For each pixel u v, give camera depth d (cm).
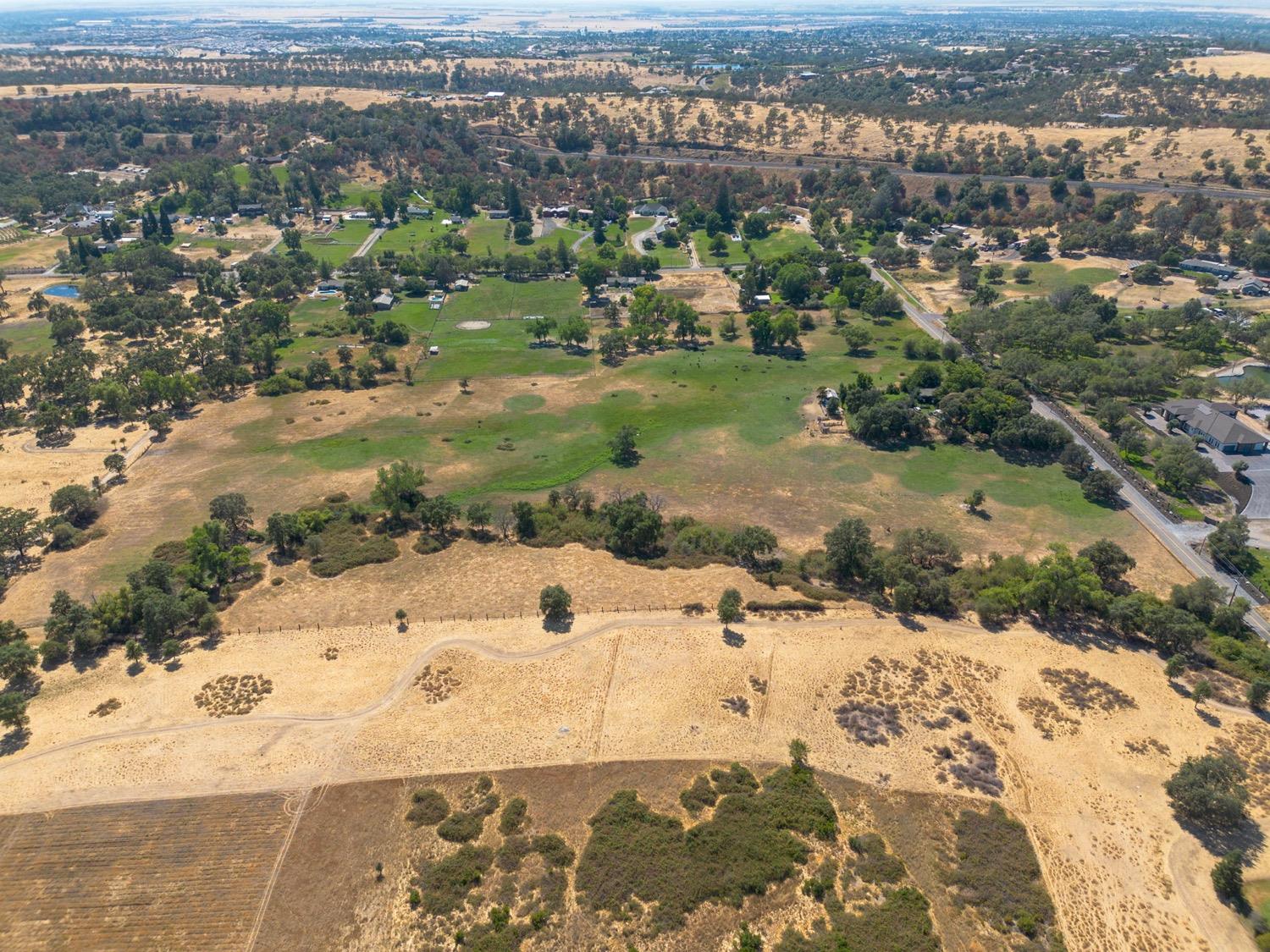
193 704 8531
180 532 12100
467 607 10181
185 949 6147
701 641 9456
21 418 16025
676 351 19838
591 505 12650
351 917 6356
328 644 9481
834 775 7650
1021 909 6378
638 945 6109
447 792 7475
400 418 16200
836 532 10900
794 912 6366
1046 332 18100
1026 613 9975
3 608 10344
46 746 8000
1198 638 9100
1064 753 7881
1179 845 6944
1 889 6612
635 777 7644
